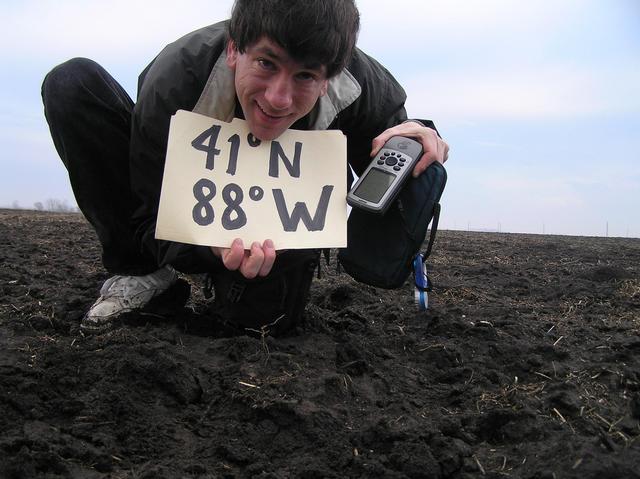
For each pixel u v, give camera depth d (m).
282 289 1.20
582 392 1.07
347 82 1.19
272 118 1.06
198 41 1.15
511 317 1.51
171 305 1.36
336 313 1.50
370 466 0.84
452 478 0.85
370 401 1.03
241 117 1.17
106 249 1.34
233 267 1.08
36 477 0.79
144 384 1.01
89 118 1.26
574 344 1.35
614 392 1.08
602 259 3.01
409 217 1.17
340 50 1.00
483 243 3.70
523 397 1.03
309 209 1.16
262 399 0.97
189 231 1.09
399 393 1.07
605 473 0.80
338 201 1.18
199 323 1.32
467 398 1.05
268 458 0.88
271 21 0.94
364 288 1.85
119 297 1.33
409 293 1.85
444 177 1.18
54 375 1.01
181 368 1.03
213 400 0.99
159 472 0.81
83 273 1.95
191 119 1.11
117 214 1.32
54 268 2.01
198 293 1.62
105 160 1.29
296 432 0.92
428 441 0.90
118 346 1.10
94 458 0.84
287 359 1.12
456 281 2.16
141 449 0.88
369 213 1.20
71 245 2.63
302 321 1.35
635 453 0.84
